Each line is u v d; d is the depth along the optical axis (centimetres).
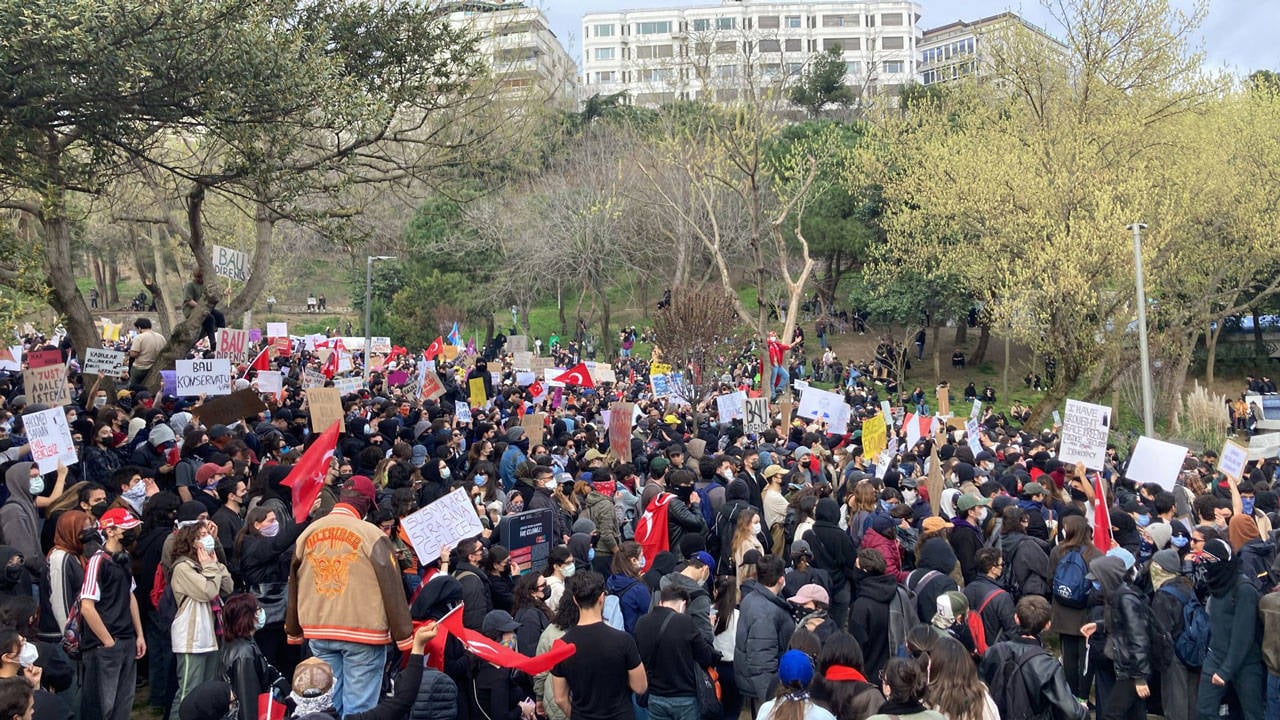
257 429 1462
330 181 2198
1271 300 5497
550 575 916
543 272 5459
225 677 708
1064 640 991
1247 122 4203
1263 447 1762
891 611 885
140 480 993
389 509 904
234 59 1399
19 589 862
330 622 648
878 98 4944
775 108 3092
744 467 1327
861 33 12169
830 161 5400
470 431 1764
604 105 6919
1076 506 1178
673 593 795
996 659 750
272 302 6066
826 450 1581
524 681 800
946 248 4475
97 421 1284
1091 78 3522
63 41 1209
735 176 4878
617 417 1547
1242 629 855
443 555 799
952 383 5506
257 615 729
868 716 621
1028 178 3419
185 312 2030
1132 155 3562
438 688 717
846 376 4922
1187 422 4494
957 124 4841
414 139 1952
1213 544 877
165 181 2019
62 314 1916
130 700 862
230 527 973
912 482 1389
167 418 1494
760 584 849
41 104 1286
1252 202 3922
